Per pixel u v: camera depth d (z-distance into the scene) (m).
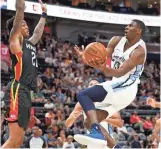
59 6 14.42
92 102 3.93
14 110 4.32
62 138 10.18
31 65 4.46
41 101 12.88
